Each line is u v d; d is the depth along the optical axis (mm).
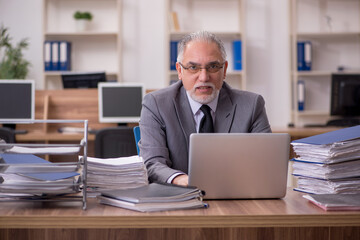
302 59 5316
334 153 1515
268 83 5578
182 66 1954
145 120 2027
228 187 1517
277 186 1532
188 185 1510
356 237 1318
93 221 1273
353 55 5566
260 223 1296
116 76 5523
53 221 1275
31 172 1345
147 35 5547
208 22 5543
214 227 1296
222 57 1939
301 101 5301
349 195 1491
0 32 5355
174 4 5535
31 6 5449
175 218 1281
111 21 5527
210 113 2004
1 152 1339
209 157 1494
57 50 5207
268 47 5578
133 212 1317
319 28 5559
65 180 1408
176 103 2043
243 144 1504
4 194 1488
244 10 5270
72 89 4512
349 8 5559
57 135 4156
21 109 4375
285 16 5562
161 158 1909
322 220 1306
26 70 5145
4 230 1281
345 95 4637
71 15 5500
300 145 1661
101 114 4438
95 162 1503
